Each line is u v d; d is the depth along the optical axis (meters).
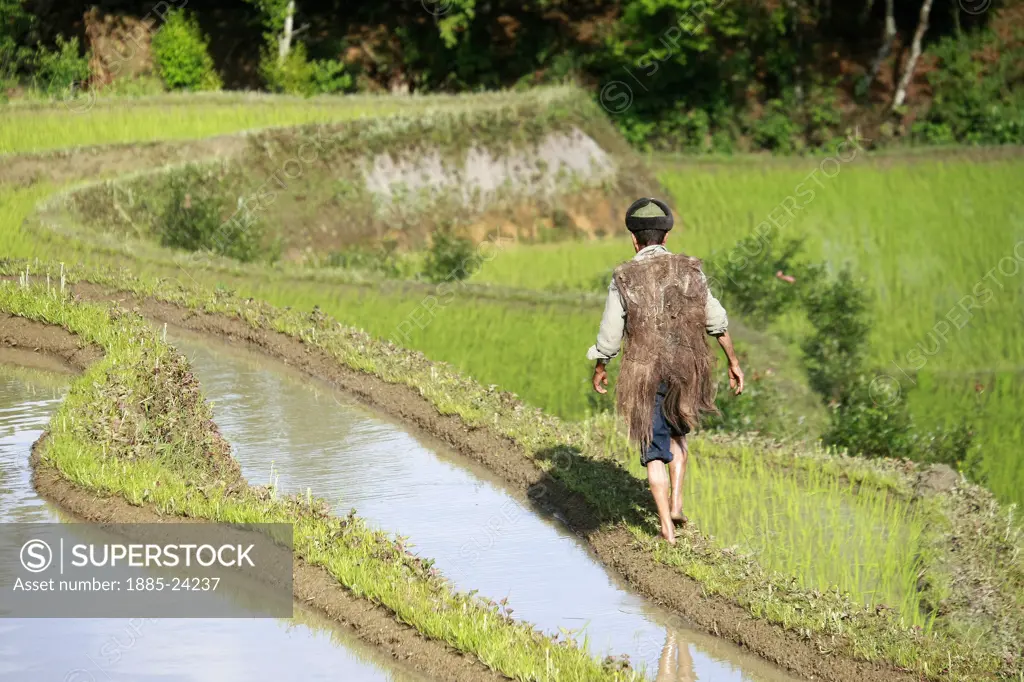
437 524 16.78
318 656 12.62
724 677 12.45
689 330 14.58
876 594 14.40
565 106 67.38
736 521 16.83
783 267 41.09
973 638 13.34
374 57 90.69
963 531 16.53
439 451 20.39
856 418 29.09
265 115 64.44
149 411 19.31
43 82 76.62
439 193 59.94
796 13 92.69
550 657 12.02
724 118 89.44
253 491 16.59
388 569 14.12
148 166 53.31
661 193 67.06
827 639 12.80
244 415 22.19
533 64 92.38
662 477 15.01
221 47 88.19
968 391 37.84
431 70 91.44
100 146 53.69
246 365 26.11
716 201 65.81
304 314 28.80
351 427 21.64
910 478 20.12
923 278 51.72
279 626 13.37
